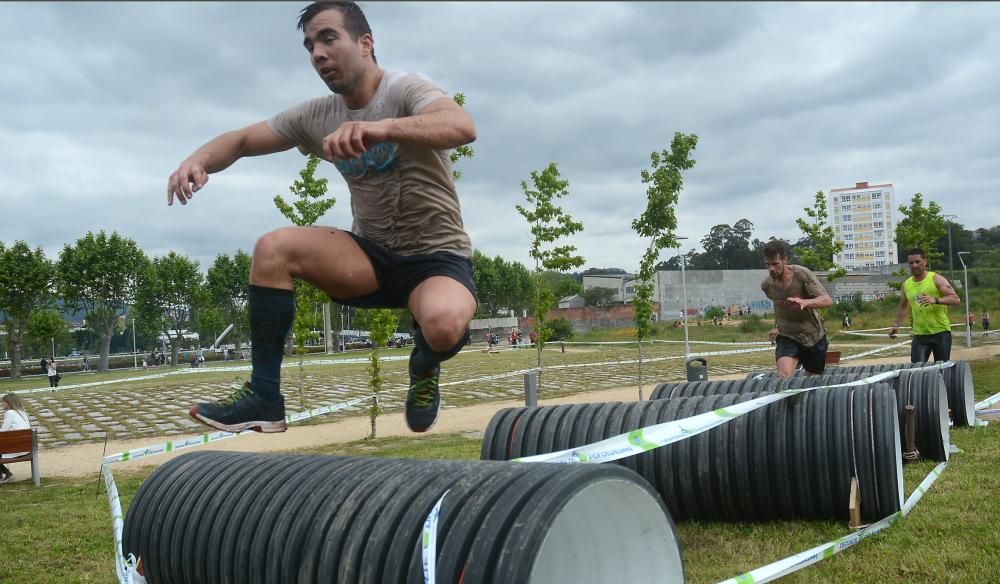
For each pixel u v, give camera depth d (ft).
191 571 12.50
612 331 192.13
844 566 14.56
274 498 11.60
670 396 25.00
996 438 26.99
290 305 9.64
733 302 238.48
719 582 13.17
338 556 9.65
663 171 49.19
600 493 9.53
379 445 38.93
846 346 101.71
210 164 10.25
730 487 18.06
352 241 10.00
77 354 368.68
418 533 9.12
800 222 75.46
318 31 9.50
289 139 10.66
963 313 165.27
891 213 501.15
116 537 17.43
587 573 10.03
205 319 242.99
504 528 8.19
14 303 173.99
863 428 17.16
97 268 201.87
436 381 10.65
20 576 17.54
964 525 16.49
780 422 17.94
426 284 9.84
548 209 52.01
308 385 84.84
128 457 20.18
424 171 9.84
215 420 9.35
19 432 33.01
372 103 9.75
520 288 301.84
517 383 75.20
